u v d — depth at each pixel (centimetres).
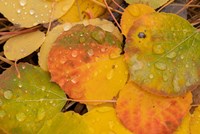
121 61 32
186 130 32
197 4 36
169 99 32
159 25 32
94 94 32
